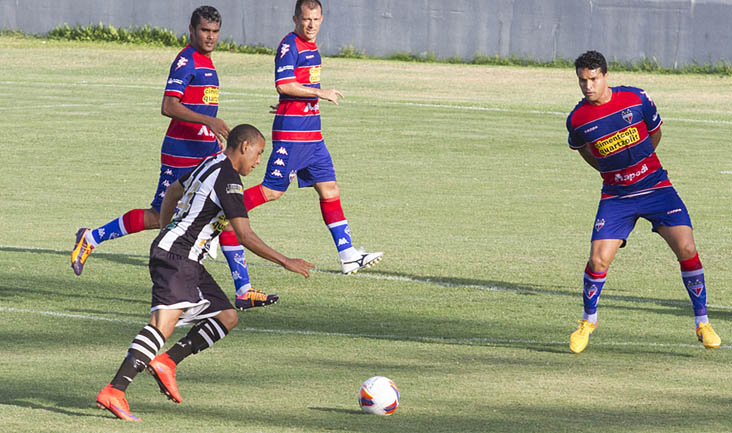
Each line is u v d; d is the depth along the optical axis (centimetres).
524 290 2844
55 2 13375
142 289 2812
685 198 4597
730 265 3197
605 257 2194
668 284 2942
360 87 9669
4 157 5716
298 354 2164
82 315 2492
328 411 1759
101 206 4300
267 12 12612
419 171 5375
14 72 10488
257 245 1727
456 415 1742
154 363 1714
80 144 6225
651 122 2238
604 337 2348
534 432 1648
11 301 2627
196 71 2698
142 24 13175
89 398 1823
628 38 11269
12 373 1978
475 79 10412
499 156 5931
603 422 1708
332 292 2806
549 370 2055
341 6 12438
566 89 9756
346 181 5031
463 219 4047
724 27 10875
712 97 9150
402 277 2995
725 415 1755
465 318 2523
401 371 2036
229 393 1866
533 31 11744
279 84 2823
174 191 1836
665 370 2062
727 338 2344
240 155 1798
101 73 10638
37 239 3528
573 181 5100
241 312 2581
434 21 12112
